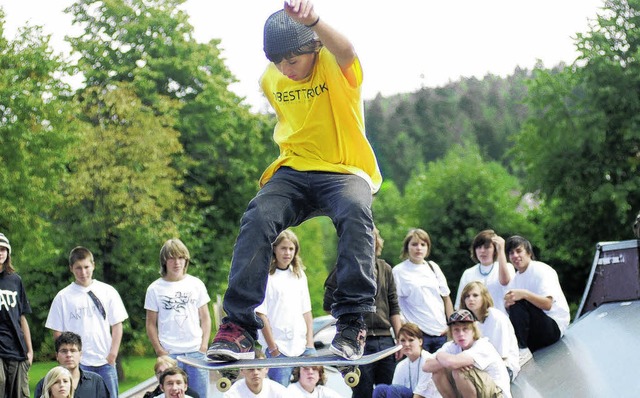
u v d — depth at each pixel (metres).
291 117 5.63
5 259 11.16
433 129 109.38
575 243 43.66
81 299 10.93
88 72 39.72
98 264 31.64
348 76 5.39
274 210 5.40
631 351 9.66
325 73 5.48
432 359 9.15
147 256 32.00
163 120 34.91
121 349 33.06
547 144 44.00
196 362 5.25
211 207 40.50
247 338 5.32
